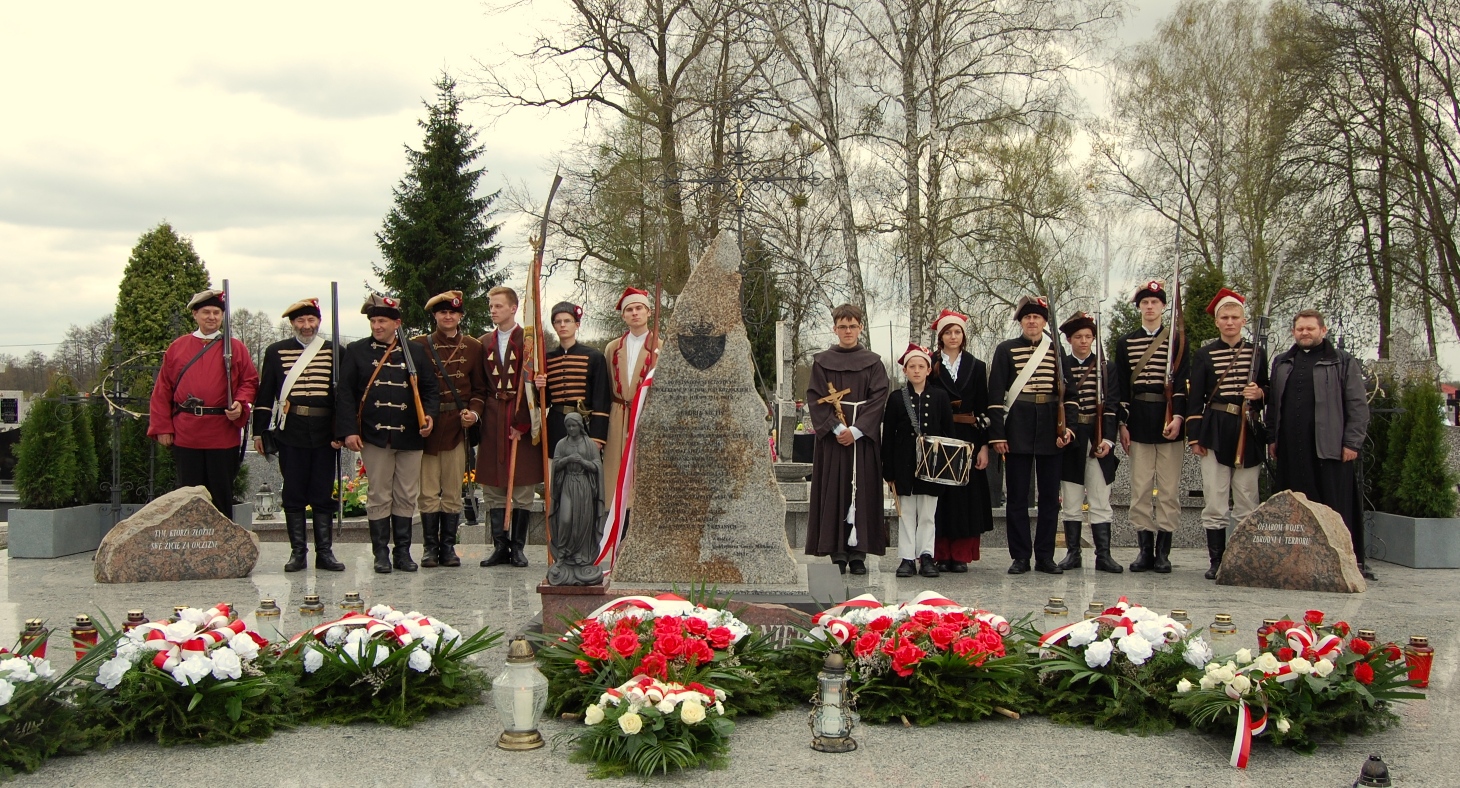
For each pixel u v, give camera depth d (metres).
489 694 5.74
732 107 23.47
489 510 11.25
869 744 4.96
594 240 28.48
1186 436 10.27
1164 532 10.32
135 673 4.95
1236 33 29.70
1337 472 9.87
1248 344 10.05
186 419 10.08
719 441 7.59
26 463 11.13
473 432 10.80
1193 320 15.66
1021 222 26.92
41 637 5.23
